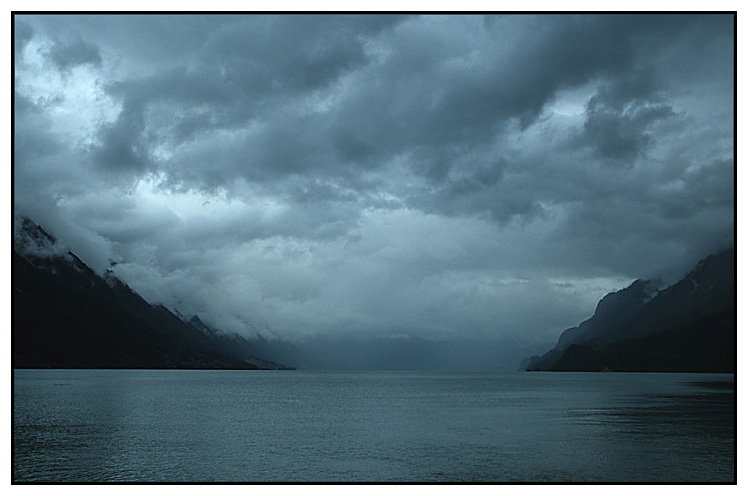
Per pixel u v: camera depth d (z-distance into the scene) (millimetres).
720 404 115188
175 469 49250
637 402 122375
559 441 63062
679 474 46406
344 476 46531
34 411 96312
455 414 97500
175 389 170500
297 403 123875
